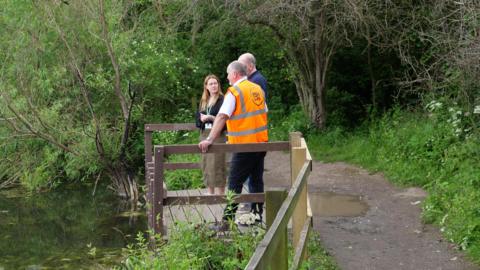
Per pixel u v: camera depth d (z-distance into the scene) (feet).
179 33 51.83
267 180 37.52
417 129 38.11
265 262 9.57
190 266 17.42
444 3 34.96
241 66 21.16
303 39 43.21
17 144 44.42
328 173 37.76
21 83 40.34
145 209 37.01
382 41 45.78
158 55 49.01
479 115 33.27
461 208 25.02
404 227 25.73
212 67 56.70
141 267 18.70
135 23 44.91
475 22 27.86
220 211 23.88
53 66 42.16
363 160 39.63
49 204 39.81
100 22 40.70
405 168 34.76
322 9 39.58
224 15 44.57
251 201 20.03
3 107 40.78
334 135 46.26
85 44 42.57
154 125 30.12
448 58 31.27
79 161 42.06
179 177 35.50
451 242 23.36
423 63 38.96
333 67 53.01
